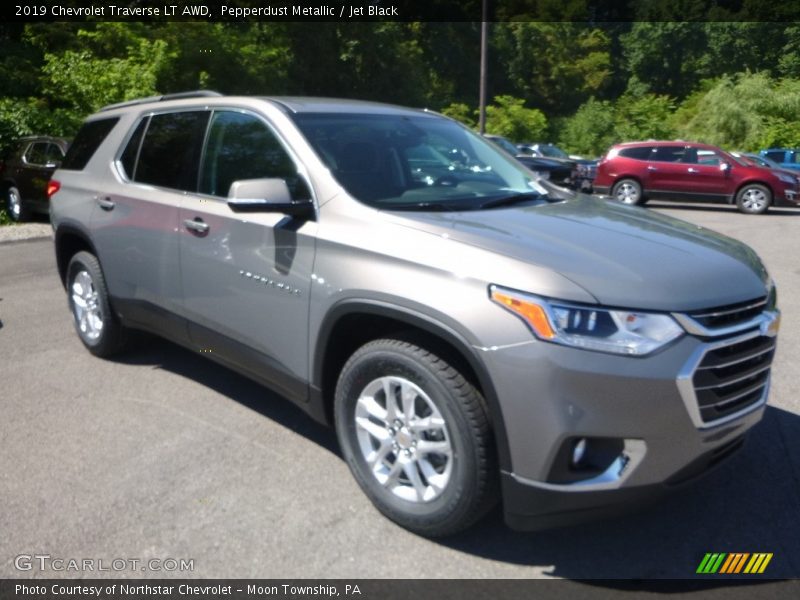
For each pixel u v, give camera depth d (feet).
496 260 9.53
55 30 68.23
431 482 10.14
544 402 8.87
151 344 18.98
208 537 10.50
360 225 11.03
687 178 58.23
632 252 10.04
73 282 18.25
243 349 13.01
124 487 11.82
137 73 60.44
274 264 12.01
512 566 9.91
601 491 9.05
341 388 11.10
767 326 10.09
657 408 8.86
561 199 13.26
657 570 9.85
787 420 14.60
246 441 13.47
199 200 13.75
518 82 171.94
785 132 112.57
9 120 46.65
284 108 13.20
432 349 9.98
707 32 183.83
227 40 76.54
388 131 13.57
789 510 11.27
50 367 17.35
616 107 149.59
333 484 11.96
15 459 12.75
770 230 46.11
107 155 16.80
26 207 43.68
